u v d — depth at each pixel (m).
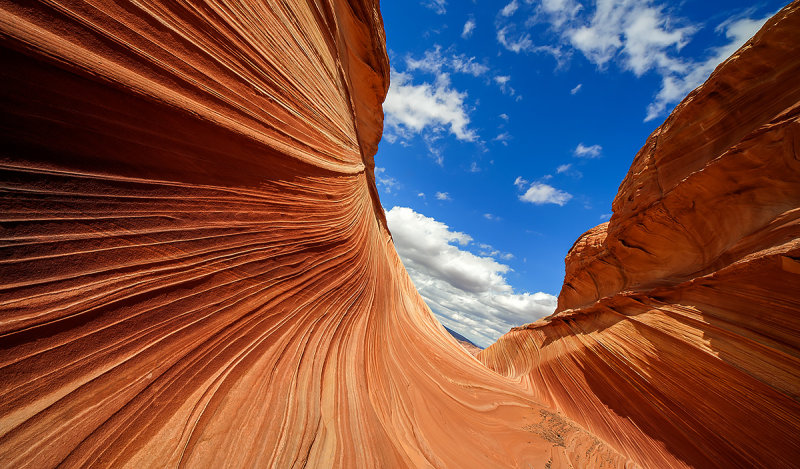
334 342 5.07
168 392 2.46
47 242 1.82
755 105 8.31
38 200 1.78
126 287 2.27
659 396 7.04
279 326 3.94
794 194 6.59
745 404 5.61
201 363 2.80
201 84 2.80
